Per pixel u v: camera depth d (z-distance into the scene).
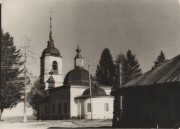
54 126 29.00
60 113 48.88
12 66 36.06
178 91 18.95
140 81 21.28
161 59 28.09
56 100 50.31
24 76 37.44
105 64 39.78
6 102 37.78
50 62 55.97
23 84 37.66
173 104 19.20
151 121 20.14
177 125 19.03
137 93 21.09
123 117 22.12
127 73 31.17
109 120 36.31
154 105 20.03
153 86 19.91
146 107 20.48
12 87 37.06
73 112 46.41
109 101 43.62
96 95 43.62
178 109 19.05
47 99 53.06
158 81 19.78
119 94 22.36
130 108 21.53
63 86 48.72
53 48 57.22
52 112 50.97
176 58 21.84
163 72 20.86
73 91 47.06
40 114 52.41
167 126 19.36
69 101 46.72
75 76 51.00
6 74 35.94
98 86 44.03
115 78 37.88
